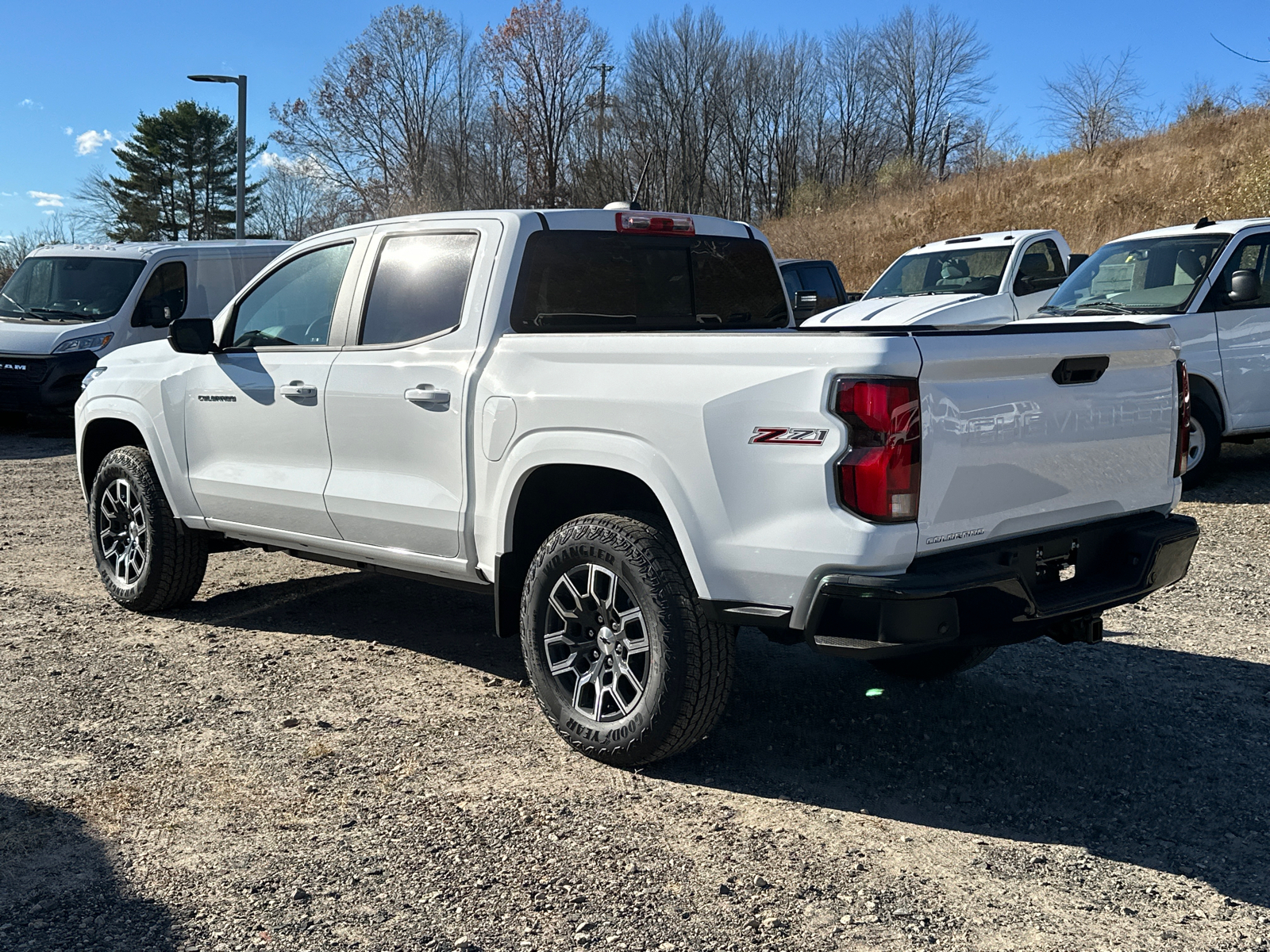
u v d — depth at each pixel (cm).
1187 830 343
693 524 356
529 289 435
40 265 1391
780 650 520
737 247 516
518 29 5088
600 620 387
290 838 332
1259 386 876
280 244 1472
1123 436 379
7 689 462
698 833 338
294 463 497
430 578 467
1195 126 3362
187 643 528
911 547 322
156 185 7506
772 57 5834
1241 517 802
